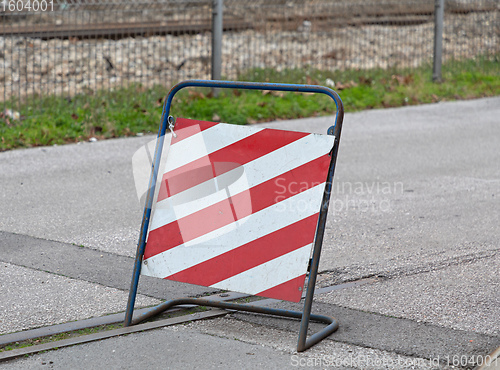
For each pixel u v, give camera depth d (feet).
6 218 18.60
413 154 27.58
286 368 10.43
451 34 58.13
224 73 42.52
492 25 59.36
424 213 19.69
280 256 11.45
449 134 31.68
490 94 43.24
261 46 50.67
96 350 11.00
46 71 39.99
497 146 29.35
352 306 13.00
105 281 14.19
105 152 26.91
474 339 11.47
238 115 32.22
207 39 49.16
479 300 13.28
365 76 43.34
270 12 55.52
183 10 47.47
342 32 57.00
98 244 16.61
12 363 10.52
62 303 12.96
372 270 15.02
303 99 36.45
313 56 49.70
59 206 19.92
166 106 12.49
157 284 14.16
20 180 22.76
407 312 12.68
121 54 44.47
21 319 12.19
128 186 22.31
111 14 49.57
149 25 44.50
